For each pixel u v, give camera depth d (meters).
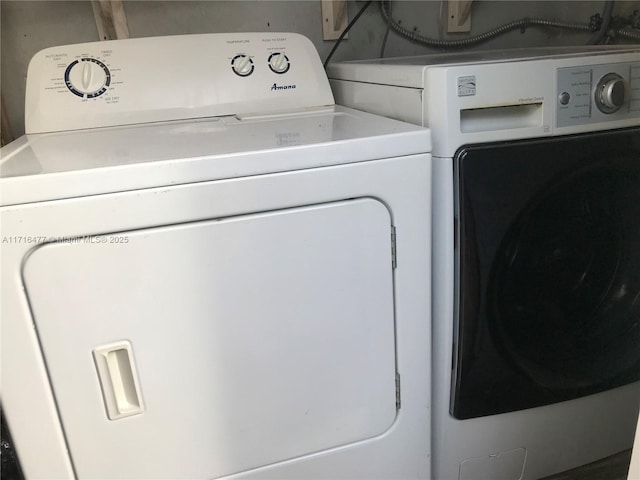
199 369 0.81
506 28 1.65
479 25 1.67
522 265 1.01
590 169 0.95
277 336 0.83
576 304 1.12
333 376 0.89
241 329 0.81
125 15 1.34
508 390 1.04
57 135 1.06
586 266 1.10
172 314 0.77
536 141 0.91
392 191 0.83
